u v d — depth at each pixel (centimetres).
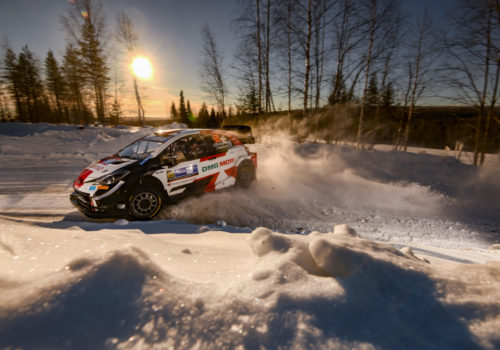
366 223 461
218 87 1777
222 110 1880
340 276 117
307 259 129
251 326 84
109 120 2531
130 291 95
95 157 896
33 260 122
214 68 1734
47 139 1109
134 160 406
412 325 88
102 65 2294
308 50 1220
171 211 437
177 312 88
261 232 147
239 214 448
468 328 87
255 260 134
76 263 105
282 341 79
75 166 765
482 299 101
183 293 99
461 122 1044
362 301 98
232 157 530
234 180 538
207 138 496
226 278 117
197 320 85
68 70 2484
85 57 2216
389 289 107
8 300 84
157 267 113
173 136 453
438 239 415
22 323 75
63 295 87
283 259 124
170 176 425
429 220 502
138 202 389
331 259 122
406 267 122
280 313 90
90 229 298
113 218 395
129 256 112
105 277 98
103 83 2366
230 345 76
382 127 1489
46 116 4503
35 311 79
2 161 780
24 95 4184
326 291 103
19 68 4016
